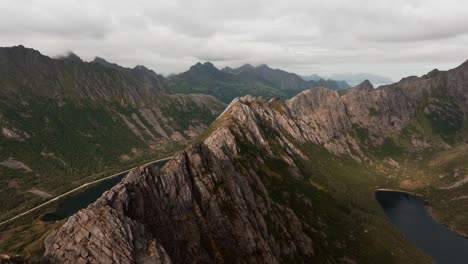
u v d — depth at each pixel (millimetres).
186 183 144375
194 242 126250
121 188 106688
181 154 159375
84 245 81250
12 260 71000
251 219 168500
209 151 179500
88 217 87062
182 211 132625
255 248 154125
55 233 85562
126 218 91250
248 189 192375
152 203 120312
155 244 88312
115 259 79938
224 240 144750
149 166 131500
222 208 155375
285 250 188875
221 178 171500
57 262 78562
